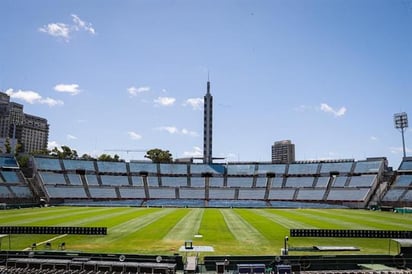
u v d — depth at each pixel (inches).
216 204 4480.8
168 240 1652.3
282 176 5221.5
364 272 1080.2
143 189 4933.6
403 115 4859.7
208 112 5851.4
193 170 5462.6
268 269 1099.9
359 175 4778.5
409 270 1110.4
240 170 5447.8
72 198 4394.7
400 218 2837.1
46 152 6673.2
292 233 1737.2
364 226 2277.3
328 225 2308.1
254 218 2731.3
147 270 1069.1
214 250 1432.1
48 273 1046.4
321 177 4982.8
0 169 4461.1
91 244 1550.2
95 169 5088.6
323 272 1087.6
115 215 2861.7
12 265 1125.7
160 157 7047.2
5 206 3523.6
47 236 1744.6
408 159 4707.2
